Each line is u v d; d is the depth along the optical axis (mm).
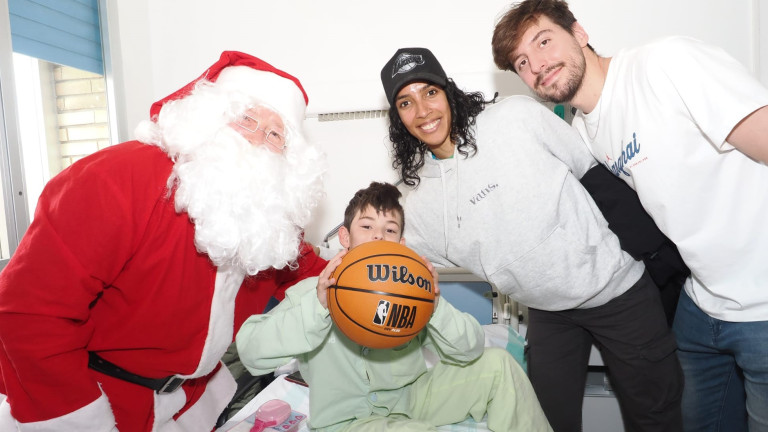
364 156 2062
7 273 820
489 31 1936
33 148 2129
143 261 933
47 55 1912
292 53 2104
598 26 1856
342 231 1335
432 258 1438
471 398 1197
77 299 842
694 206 1048
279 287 1408
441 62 1988
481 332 1227
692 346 1290
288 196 1072
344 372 1210
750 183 1013
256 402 1383
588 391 1710
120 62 2100
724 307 1115
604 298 1270
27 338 804
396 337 947
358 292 937
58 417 857
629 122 1085
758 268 1038
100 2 2102
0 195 1674
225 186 941
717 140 936
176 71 2234
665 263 1249
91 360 987
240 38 2148
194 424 1199
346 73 2062
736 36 1760
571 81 1138
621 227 1255
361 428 1067
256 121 1042
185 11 2189
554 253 1209
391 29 2020
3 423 948
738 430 1350
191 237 986
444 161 1278
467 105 1229
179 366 1021
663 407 1297
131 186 906
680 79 971
